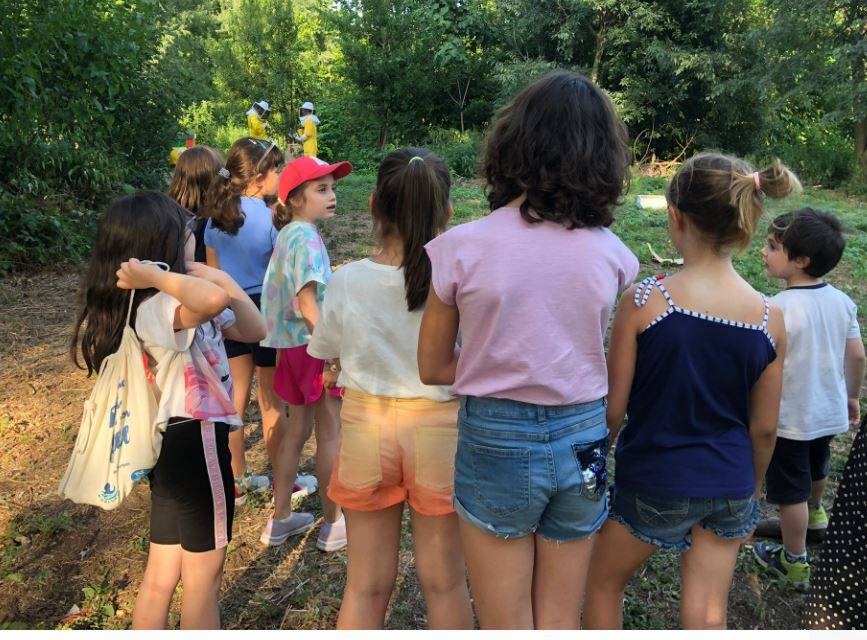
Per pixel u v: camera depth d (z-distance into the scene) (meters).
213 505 2.24
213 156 3.51
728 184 1.86
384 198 2.11
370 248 9.11
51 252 8.62
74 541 3.36
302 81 22.64
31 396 5.00
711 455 1.96
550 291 1.69
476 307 1.72
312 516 3.43
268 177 3.45
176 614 2.85
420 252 2.08
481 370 1.76
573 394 1.75
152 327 2.08
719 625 2.06
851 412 3.10
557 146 1.66
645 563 3.15
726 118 18.25
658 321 1.94
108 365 2.16
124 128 11.22
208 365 2.27
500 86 20.53
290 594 2.97
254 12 22.31
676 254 8.96
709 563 2.07
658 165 18.16
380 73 20.52
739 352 1.92
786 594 2.98
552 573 1.92
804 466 2.89
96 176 9.74
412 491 2.21
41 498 3.72
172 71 12.16
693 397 1.94
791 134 18.97
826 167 16.81
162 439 2.17
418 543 2.29
